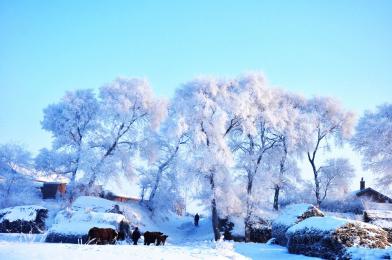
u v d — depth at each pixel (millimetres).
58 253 11969
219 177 42062
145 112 55156
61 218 38562
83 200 42938
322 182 52125
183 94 48875
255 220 45031
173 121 43281
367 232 21594
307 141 51156
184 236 51094
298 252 24766
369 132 50938
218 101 45812
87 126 54844
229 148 46062
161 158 55625
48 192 54219
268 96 49875
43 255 11273
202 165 41469
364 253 18578
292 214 34062
